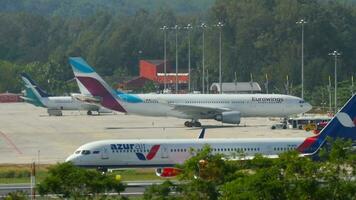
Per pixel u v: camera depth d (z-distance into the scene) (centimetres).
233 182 15212
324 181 15450
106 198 16012
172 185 15812
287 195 14925
